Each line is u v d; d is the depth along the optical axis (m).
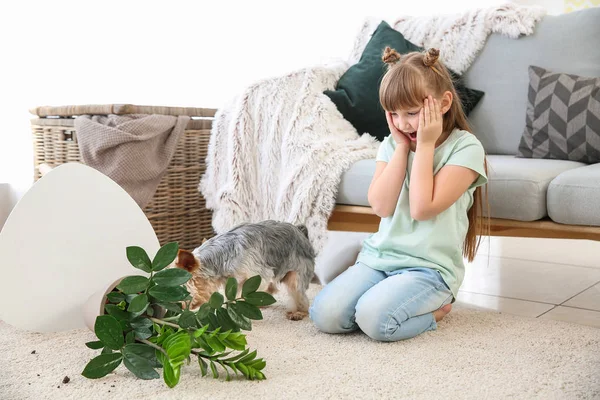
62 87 2.96
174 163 2.30
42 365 1.33
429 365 1.31
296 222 1.96
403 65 1.55
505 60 2.21
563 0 3.26
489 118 2.21
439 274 1.56
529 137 2.04
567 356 1.36
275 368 1.30
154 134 2.15
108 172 2.11
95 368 1.20
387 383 1.21
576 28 2.13
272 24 3.17
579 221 1.57
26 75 2.87
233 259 1.56
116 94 3.09
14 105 2.84
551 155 1.98
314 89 2.14
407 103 1.52
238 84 3.23
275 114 2.09
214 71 3.22
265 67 3.20
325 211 1.92
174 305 1.32
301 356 1.37
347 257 2.29
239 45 3.21
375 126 2.16
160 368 1.31
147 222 1.65
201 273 1.54
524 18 2.21
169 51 3.16
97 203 1.56
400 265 1.58
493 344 1.44
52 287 1.51
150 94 3.15
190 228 2.41
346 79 2.22
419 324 1.50
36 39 2.89
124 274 1.61
